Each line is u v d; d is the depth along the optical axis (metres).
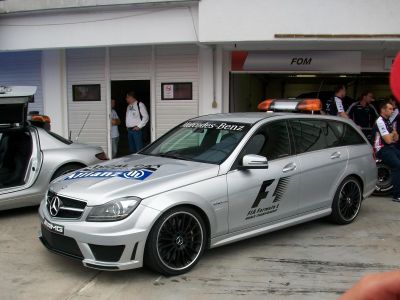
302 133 5.76
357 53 10.27
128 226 4.11
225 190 4.72
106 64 11.44
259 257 5.00
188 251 4.52
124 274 4.50
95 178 4.67
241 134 5.20
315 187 5.72
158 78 11.14
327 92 13.75
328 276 4.49
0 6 10.70
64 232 4.29
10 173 6.72
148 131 11.38
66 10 10.41
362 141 6.64
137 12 10.11
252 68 10.60
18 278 4.45
